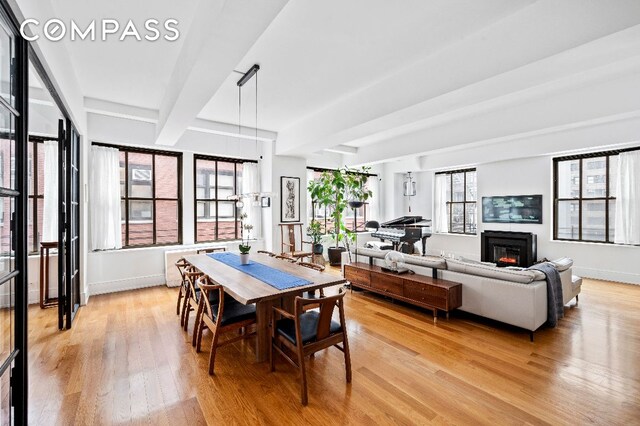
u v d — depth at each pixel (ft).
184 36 8.73
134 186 17.21
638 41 6.55
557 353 9.18
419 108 10.71
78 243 13.20
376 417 6.44
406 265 13.88
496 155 20.66
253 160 21.21
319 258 22.99
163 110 13.03
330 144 16.76
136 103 13.80
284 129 18.57
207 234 19.67
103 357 8.94
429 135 18.07
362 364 8.63
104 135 15.46
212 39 6.86
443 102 10.14
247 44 7.07
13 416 5.08
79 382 7.68
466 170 25.46
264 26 6.40
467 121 15.98
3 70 4.83
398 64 10.19
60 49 8.32
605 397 7.07
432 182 27.40
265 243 20.94
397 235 22.24
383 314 12.59
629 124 14.80
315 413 6.57
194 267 11.72
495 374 8.07
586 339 10.13
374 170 28.68
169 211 18.20
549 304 10.80
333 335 7.68
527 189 20.97
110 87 12.11
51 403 6.86
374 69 10.55
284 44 8.89
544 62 7.41
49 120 13.78
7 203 4.91
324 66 10.29
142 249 16.67
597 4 6.43
